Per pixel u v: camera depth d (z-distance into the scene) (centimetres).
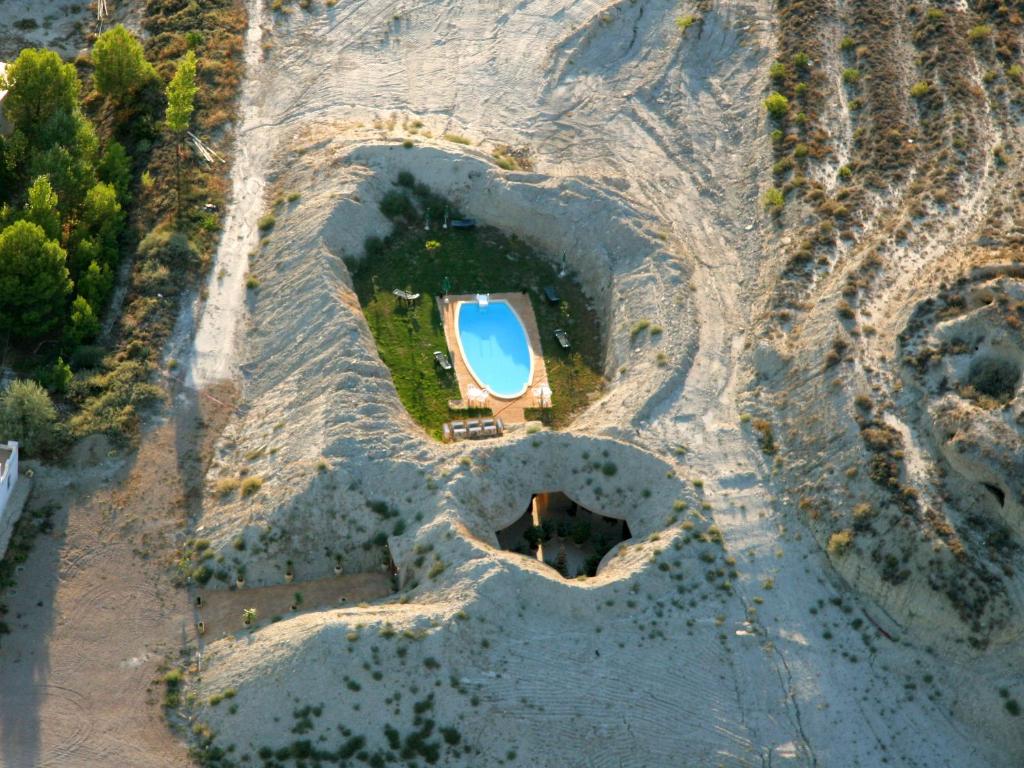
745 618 7838
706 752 7319
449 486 8288
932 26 11838
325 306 9500
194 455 8825
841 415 8481
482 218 10762
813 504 8244
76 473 8644
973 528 7856
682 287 9750
